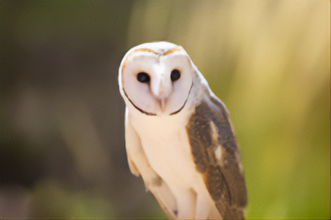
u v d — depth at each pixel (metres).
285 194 3.64
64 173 6.59
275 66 3.76
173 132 3.27
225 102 3.86
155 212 5.89
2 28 6.52
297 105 3.68
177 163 3.29
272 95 3.71
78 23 6.44
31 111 6.73
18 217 5.98
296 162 3.66
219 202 3.30
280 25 3.82
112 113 6.58
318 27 3.69
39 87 6.75
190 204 3.33
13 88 6.74
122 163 6.47
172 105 3.23
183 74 3.24
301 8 3.76
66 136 6.65
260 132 3.68
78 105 6.66
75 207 6.08
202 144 3.28
